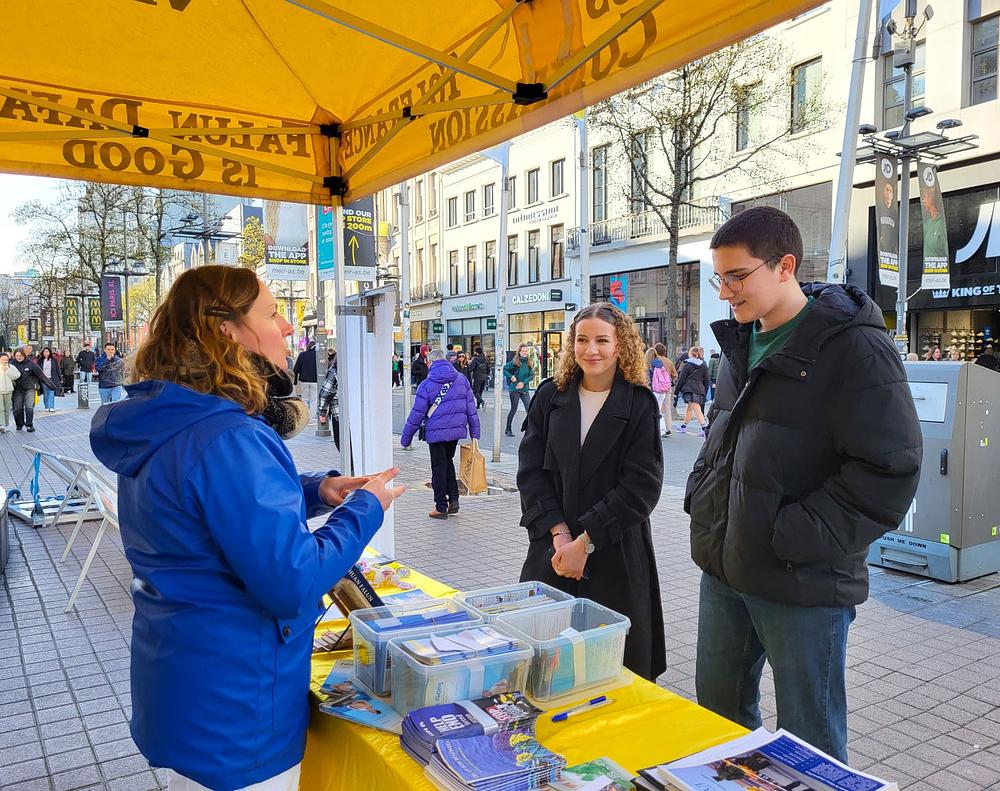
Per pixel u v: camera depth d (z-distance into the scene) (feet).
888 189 33.88
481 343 116.47
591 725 5.47
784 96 63.31
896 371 6.36
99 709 11.70
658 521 24.53
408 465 37.04
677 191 61.72
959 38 54.19
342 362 13.41
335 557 4.79
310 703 5.86
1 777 9.83
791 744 5.00
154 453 4.56
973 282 55.62
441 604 7.10
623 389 8.72
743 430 7.06
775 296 6.82
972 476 17.56
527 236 102.17
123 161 11.10
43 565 19.75
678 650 14.02
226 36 9.30
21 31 8.77
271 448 4.80
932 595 16.84
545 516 8.82
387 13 8.66
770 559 6.73
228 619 4.57
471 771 4.35
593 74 7.43
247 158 11.76
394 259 143.74
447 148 10.03
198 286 5.06
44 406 73.00
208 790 4.64
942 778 9.66
